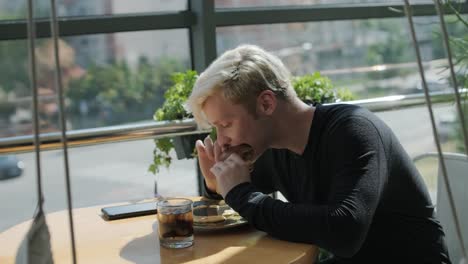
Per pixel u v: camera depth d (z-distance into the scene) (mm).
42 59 2908
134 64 3135
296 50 3428
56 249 1678
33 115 867
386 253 1845
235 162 1764
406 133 3463
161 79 3213
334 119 1801
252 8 3254
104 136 2256
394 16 3627
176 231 1647
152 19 3080
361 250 1862
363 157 1698
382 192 1723
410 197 1838
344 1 3535
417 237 1840
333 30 3518
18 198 2947
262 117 1797
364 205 1631
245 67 1754
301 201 1936
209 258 1564
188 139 2615
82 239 1765
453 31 3564
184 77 2682
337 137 1753
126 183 3125
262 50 1844
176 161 3135
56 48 872
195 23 3156
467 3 3580
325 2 3465
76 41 2979
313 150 1828
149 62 3166
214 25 3113
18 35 2846
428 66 3711
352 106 1851
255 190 1732
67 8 2922
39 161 885
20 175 2939
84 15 2977
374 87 3699
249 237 1727
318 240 1611
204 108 1797
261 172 2057
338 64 3572
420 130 3475
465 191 2180
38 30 2867
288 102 1832
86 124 3072
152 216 1986
